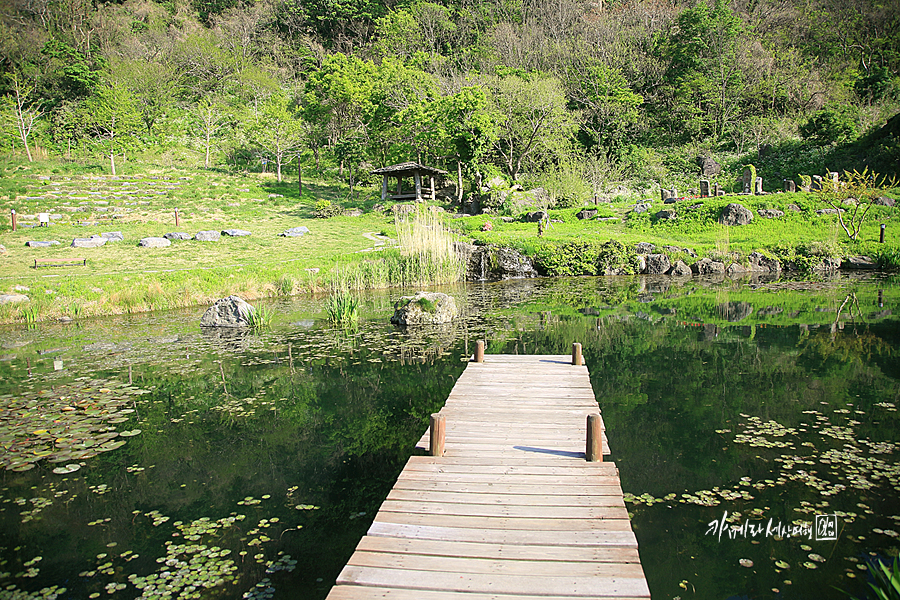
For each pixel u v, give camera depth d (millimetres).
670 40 50281
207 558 4016
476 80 40500
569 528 3617
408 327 12656
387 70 41406
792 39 49656
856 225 22688
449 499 4031
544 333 11672
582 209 29406
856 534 4141
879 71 42719
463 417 5785
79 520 4582
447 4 60281
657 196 35250
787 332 11102
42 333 12758
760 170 38969
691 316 13188
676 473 5211
